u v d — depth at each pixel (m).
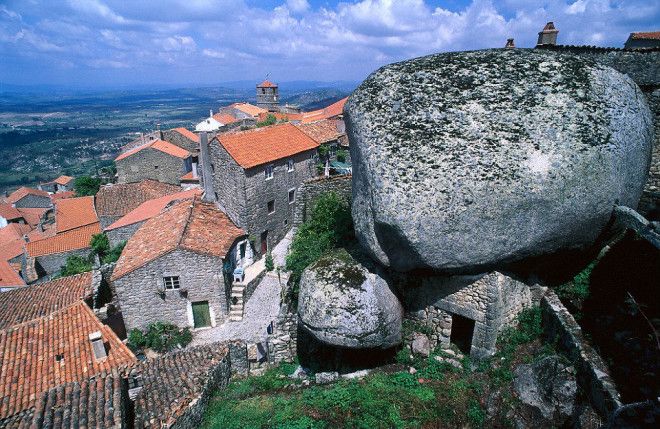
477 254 9.26
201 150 25.22
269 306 20.41
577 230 9.02
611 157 8.55
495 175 8.62
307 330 11.42
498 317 10.07
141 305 18.80
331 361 13.61
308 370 13.77
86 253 37.41
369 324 10.69
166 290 18.77
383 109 9.84
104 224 37.47
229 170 23.02
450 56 10.21
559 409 8.65
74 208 42.06
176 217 21.59
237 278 21.02
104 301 20.59
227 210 24.34
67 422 9.00
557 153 8.48
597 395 7.87
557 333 9.68
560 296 10.72
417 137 9.23
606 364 8.28
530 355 9.91
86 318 15.06
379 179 9.34
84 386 10.20
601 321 9.42
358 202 10.59
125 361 13.16
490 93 9.12
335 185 18.34
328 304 10.84
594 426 7.66
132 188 39.50
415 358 11.32
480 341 10.35
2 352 12.96
